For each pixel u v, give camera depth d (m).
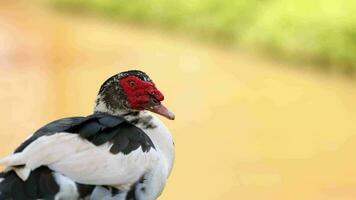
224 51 15.77
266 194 9.88
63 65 14.84
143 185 5.83
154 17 17.45
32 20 18.19
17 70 14.47
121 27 17.56
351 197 9.75
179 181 10.20
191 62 15.18
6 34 16.94
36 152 5.48
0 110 12.54
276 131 11.88
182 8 17.12
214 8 16.75
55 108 12.65
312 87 13.75
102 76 14.19
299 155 11.05
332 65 14.45
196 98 13.28
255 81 14.10
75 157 5.54
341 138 11.61
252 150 11.20
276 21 15.66
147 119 6.23
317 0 15.85
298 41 15.00
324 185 10.12
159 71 14.62
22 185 5.42
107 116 5.97
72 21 18.08
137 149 5.78
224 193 9.89
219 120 12.30
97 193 5.63
